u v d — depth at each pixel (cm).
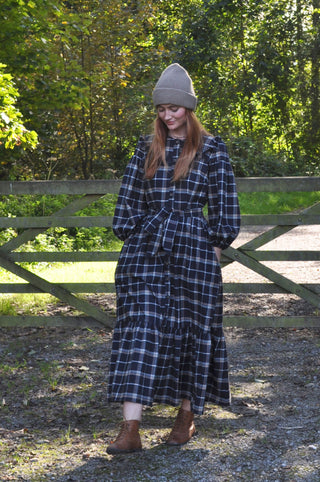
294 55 2381
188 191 281
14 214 1072
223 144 288
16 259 465
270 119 2502
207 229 285
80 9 1379
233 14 2259
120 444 274
